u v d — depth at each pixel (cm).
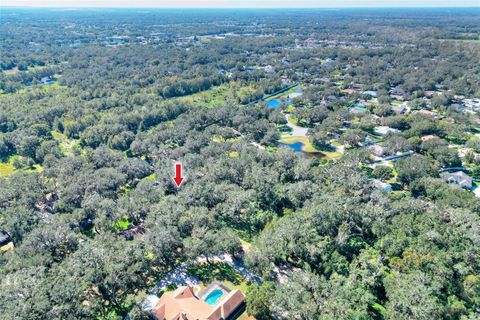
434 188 9888
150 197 9288
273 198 9481
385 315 5781
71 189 9506
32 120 15750
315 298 5875
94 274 6200
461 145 14150
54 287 5716
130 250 6881
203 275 7206
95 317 6100
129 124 16262
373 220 7925
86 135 14550
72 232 7650
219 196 9244
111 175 10488
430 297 5544
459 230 7212
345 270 6694
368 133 15612
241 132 15812
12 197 9444
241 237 8494
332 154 13812
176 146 14138
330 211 7975
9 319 5109
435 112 17925
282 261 7550
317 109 17488
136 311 5869
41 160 13188
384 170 11294
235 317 6175
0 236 8462
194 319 5803
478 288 5881
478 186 11200
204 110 17438
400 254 6775
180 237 7669
